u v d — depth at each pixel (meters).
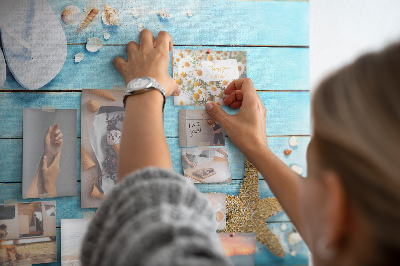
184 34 1.14
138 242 0.33
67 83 1.08
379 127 0.24
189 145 1.13
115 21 1.10
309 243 0.84
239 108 1.16
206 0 1.15
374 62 0.27
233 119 1.09
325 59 1.12
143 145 0.54
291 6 1.19
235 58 1.16
